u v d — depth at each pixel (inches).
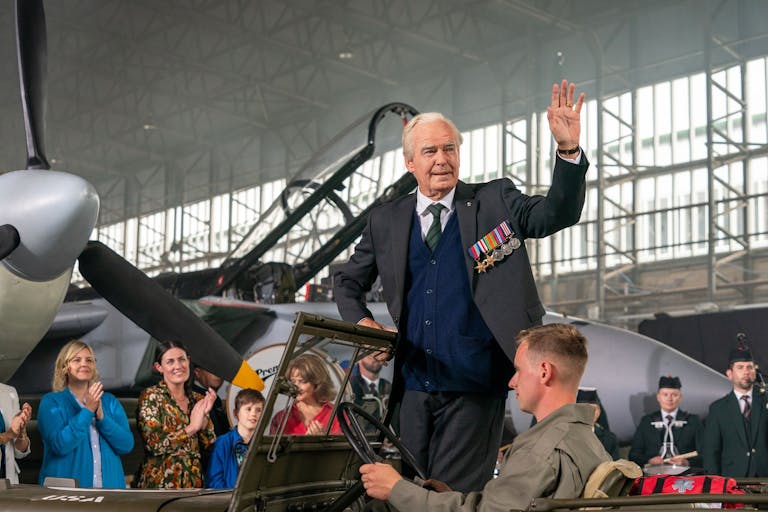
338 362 102.3
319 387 98.9
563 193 97.3
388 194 310.0
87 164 1226.6
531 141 832.9
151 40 1004.6
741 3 729.0
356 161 305.1
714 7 741.9
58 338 296.8
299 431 96.2
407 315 109.3
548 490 82.9
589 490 82.4
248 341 306.7
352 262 116.4
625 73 797.2
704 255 744.3
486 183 111.1
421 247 108.9
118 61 1047.6
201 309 298.0
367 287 117.4
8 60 1082.7
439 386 106.3
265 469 90.5
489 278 104.3
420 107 948.6
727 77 738.2
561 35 837.2
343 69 978.1
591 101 818.2
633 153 792.3
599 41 818.2
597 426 294.8
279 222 323.6
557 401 90.0
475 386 105.6
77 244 169.0
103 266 193.0
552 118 96.3
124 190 1249.4
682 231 760.3
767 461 274.2
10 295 173.2
